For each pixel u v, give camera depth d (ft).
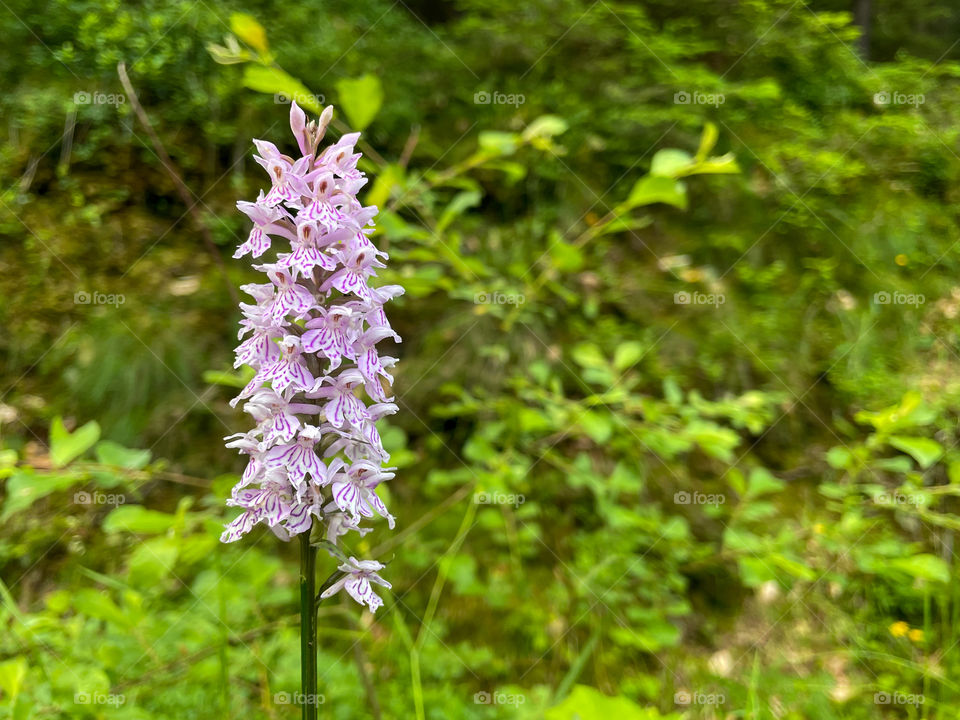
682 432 9.99
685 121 16.11
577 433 12.64
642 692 10.49
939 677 9.29
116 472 7.86
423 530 13.12
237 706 8.94
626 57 16.60
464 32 16.30
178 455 13.69
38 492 7.37
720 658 11.63
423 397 14.55
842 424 14.37
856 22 18.84
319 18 14.78
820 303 15.89
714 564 12.98
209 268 14.56
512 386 14.43
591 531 13.50
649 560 12.81
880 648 11.15
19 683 6.72
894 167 16.74
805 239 16.30
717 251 16.25
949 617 11.59
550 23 16.35
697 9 17.07
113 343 13.82
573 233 15.79
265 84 6.91
